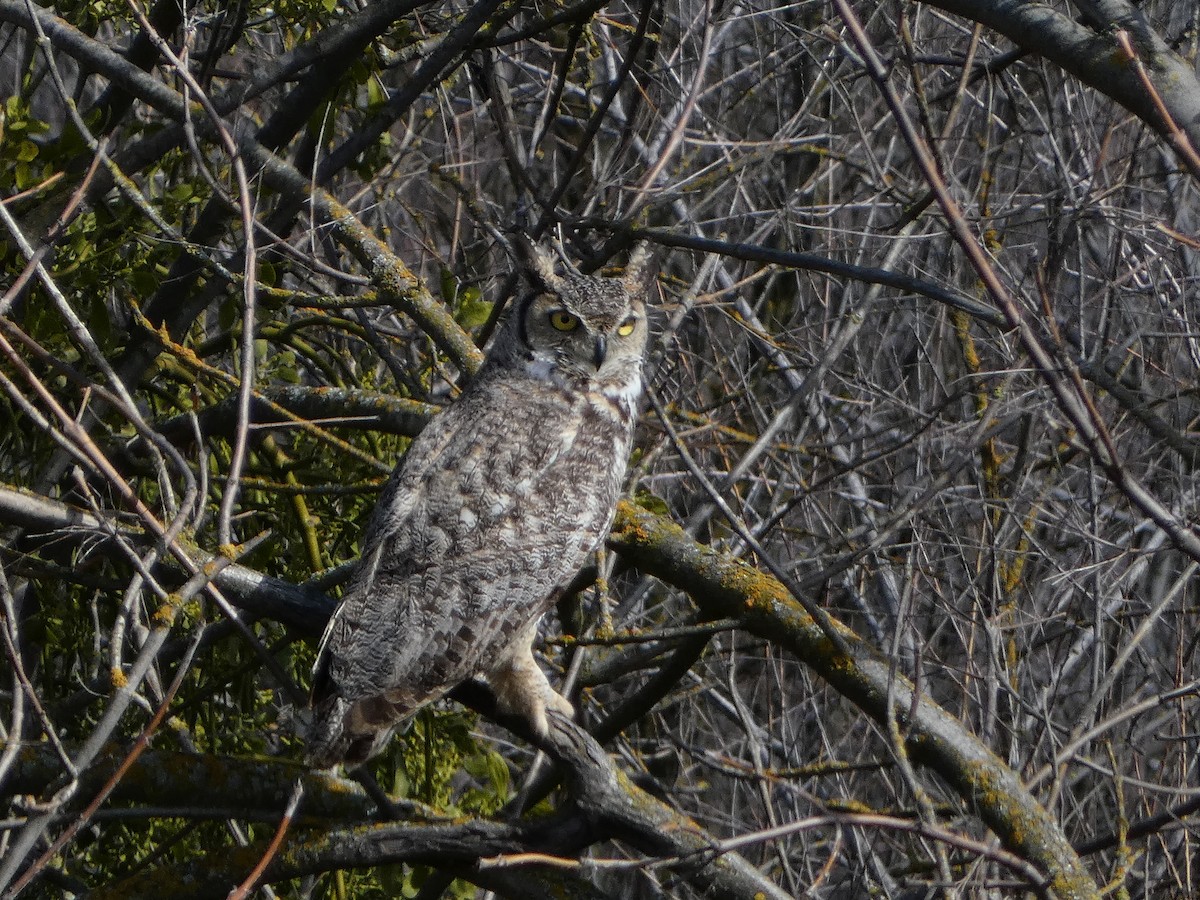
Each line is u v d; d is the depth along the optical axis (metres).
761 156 13.19
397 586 8.26
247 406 6.67
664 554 9.10
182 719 10.98
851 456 15.18
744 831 13.65
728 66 16.66
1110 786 11.90
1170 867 10.22
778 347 12.88
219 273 9.48
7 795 8.52
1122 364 12.01
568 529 8.64
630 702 10.00
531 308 9.33
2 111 9.86
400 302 10.42
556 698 8.49
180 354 9.93
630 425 9.43
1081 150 12.34
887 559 12.48
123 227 10.49
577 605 11.27
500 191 17.12
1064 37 7.46
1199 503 11.04
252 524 11.66
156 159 10.65
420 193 17.25
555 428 8.89
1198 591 12.89
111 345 10.66
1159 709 12.61
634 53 11.63
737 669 15.46
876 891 10.19
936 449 13.73
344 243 10.63
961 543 11.91
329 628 8.14
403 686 8.07
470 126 17.00
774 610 8.70
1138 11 7.57
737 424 15.64
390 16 10.48
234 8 11.42
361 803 8.61
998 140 15.27
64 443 6.01
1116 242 11.73
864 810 8.82
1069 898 7.53
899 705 8.16
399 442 11.59
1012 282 12.34
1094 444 6.42
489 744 14.23
